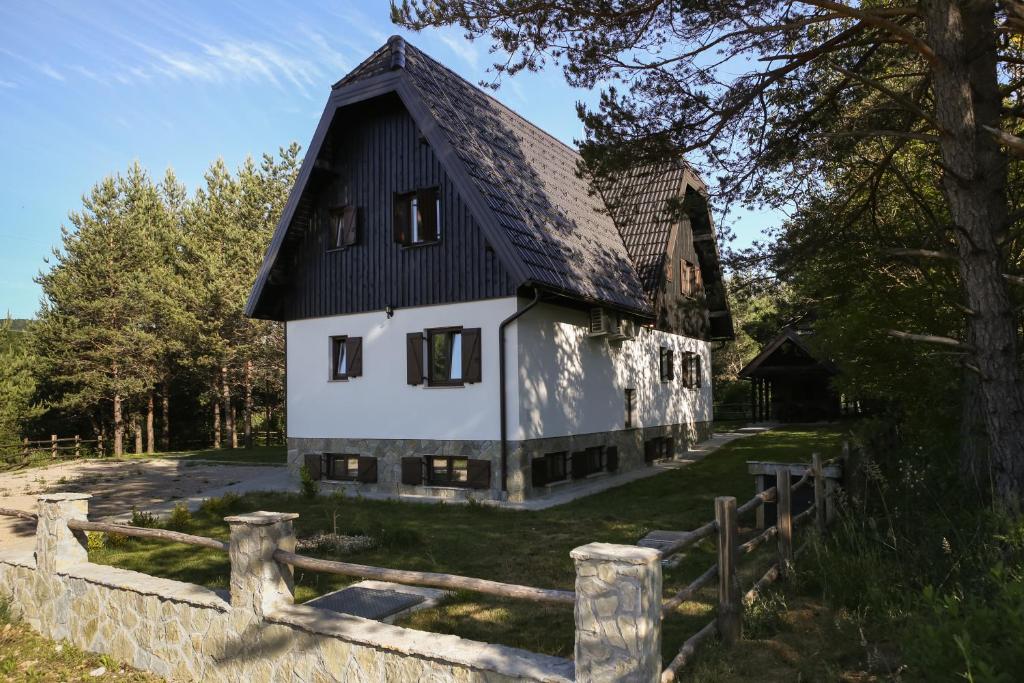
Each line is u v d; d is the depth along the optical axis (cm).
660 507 1155
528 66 933
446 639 432
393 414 1445
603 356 1616
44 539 678
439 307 1390
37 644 641
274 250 1565
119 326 3012
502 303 1308
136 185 3256
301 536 972
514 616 611
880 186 1026
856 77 723
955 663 327
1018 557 501
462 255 1359
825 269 1015
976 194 679
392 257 1463
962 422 834
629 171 969
